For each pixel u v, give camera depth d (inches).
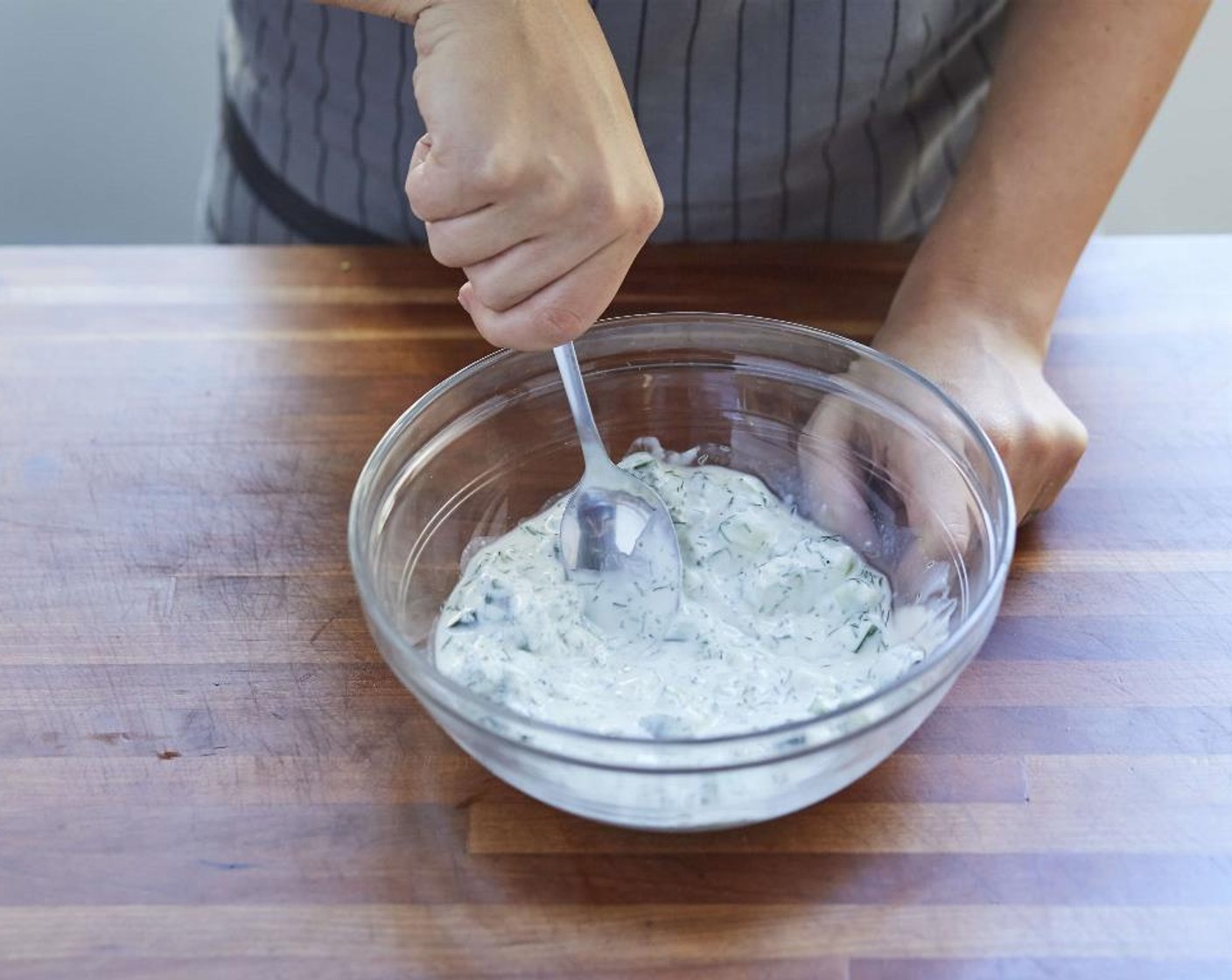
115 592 34.4
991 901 27.3
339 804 29.4
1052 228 39.0
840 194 47.3
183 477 37.6
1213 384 39.3
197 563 35.1
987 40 46.2
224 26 50.7
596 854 28.4
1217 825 28.5
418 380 40.3
